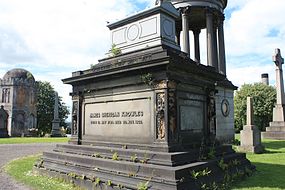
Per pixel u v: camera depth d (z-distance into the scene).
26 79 59.72
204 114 9.08
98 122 9.31
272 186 7.12
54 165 8.84
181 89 7.97
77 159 8.20
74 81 10.09
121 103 8.53
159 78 7.39
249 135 15.29
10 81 57.81
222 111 21.52
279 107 30.31
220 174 7.37
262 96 51.50
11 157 14.56
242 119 53.06
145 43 9.14
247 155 13.93
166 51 7.33
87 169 7.57
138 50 8.95
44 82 70.19
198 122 8.70
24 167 10.50
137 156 7.14
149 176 6.20
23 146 21.70
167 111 7.15
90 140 9.48
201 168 6.78
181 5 24.52
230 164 8.15
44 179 8.23
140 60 7.96
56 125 47.28
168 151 6.91
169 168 6.09
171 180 5.80
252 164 10.09
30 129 55.47
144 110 7.81
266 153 14.96
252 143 15.12
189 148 7.90
